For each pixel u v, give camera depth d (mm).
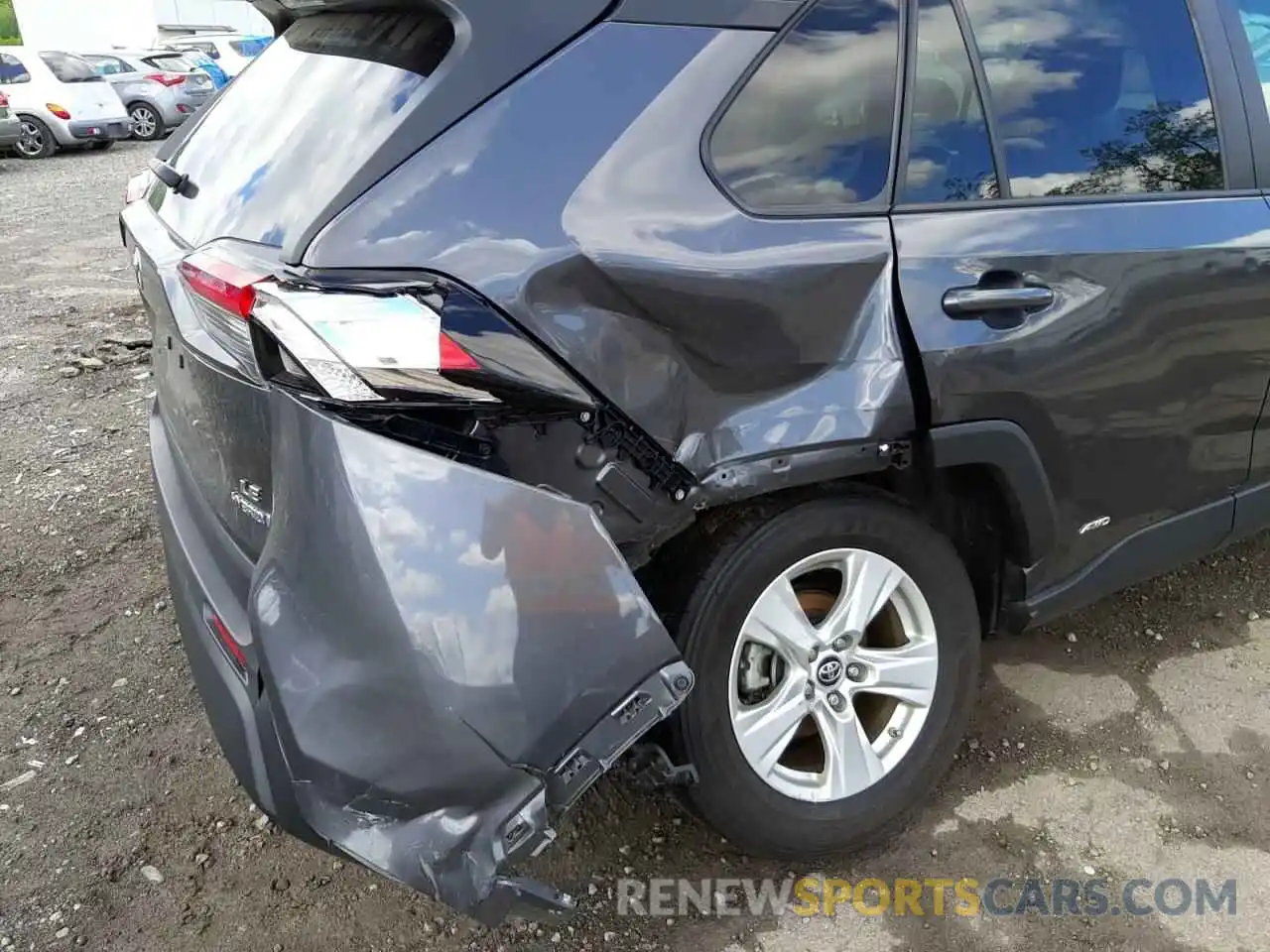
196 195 2229
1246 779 2527
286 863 2332
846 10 1987
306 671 1640
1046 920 2160
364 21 2049
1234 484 2713
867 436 1968
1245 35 2584
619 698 1707
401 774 1623
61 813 2461
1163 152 2410
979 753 2623
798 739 2375
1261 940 2107
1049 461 2254
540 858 2318
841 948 2105
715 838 2387
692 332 1805
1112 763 2586
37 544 3625
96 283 7336
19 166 14453
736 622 2025
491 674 1609
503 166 1695
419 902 2227
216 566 2084
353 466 1598
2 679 2928
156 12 25766
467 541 1602
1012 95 2199
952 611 2297
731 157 1875
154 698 2863
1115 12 2365
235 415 1892
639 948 2109
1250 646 3025
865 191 2008
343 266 1615
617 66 1789
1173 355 2385
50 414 4812
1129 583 2609
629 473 1790
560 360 1686
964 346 2041
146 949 2113
